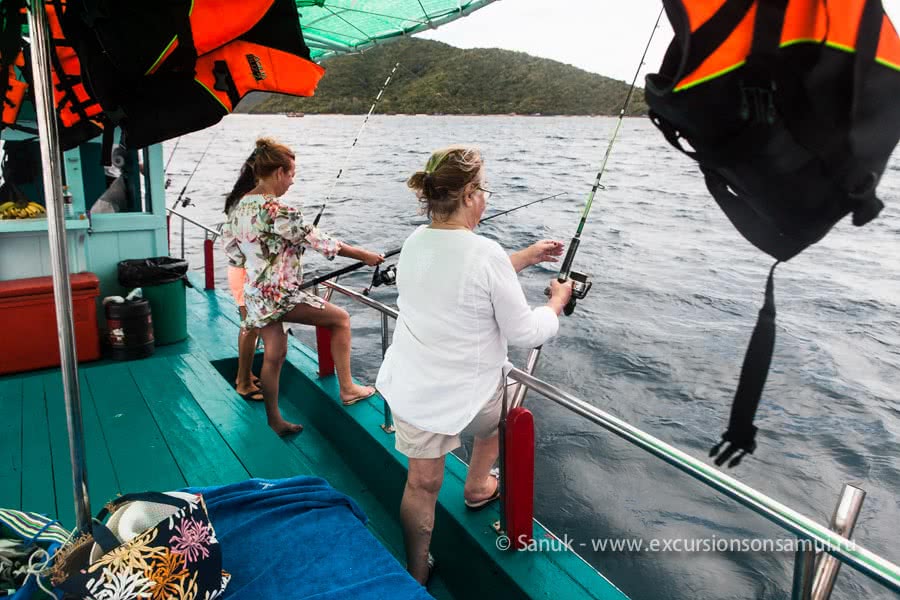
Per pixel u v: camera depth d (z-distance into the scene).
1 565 1.42
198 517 1.52
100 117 1.85
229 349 4.89
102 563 1.34
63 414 3.20
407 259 1.99
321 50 5.39
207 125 1.79
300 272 3.38
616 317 10.63
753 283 14.32
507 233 20.27
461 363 1.93
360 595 1.59
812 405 7.27
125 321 4.52
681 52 0.88
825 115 0.79
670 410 6.82
